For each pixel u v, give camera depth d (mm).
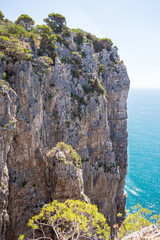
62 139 42750
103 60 66188
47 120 40844
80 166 37281
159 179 95500
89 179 50625
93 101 52281
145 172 102938
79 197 34250
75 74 51750
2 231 27641
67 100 45281
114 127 66000
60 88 43375
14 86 32156
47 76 41250
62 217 22656
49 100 41344
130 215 20188
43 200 34344
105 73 65812
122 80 65750
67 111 45062
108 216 56031
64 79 44844
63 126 42938
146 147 141375
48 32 48844
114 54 70500
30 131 32812
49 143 40250
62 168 32344
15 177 31797
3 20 52344
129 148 140125
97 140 53219
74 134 45969
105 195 54594
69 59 51625
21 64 32750
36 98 34406
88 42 60281
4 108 27156
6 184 28328
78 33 61562
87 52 57719
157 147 141000
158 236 16891
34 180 34000
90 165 51719
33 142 33500
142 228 18375
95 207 23016
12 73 32469
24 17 54469
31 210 32625
